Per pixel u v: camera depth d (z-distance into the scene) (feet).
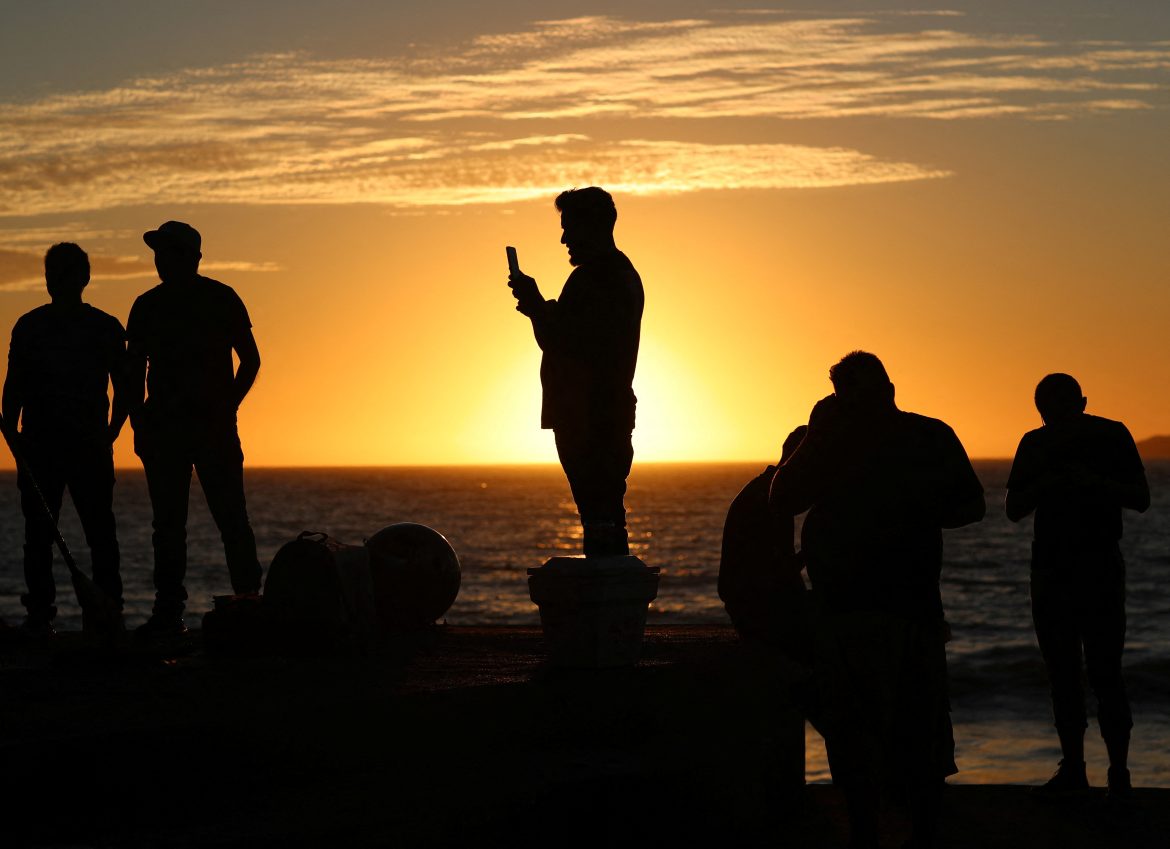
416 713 18.98
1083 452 23.84
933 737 19.19
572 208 22.49
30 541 26.94
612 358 22.17
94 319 27.27
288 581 24.26
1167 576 196.65
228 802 16.93
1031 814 23.32
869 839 19.13
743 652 25.00
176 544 26.81
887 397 19.56
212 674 21.43
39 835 15.87
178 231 26.73
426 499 579.07
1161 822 22.72
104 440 27.09
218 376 26.84
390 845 15.72
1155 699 77.10
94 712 17.90
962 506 19.08
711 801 19.77
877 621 18.93
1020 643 113.91
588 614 21.79
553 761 19.12
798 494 19.52
